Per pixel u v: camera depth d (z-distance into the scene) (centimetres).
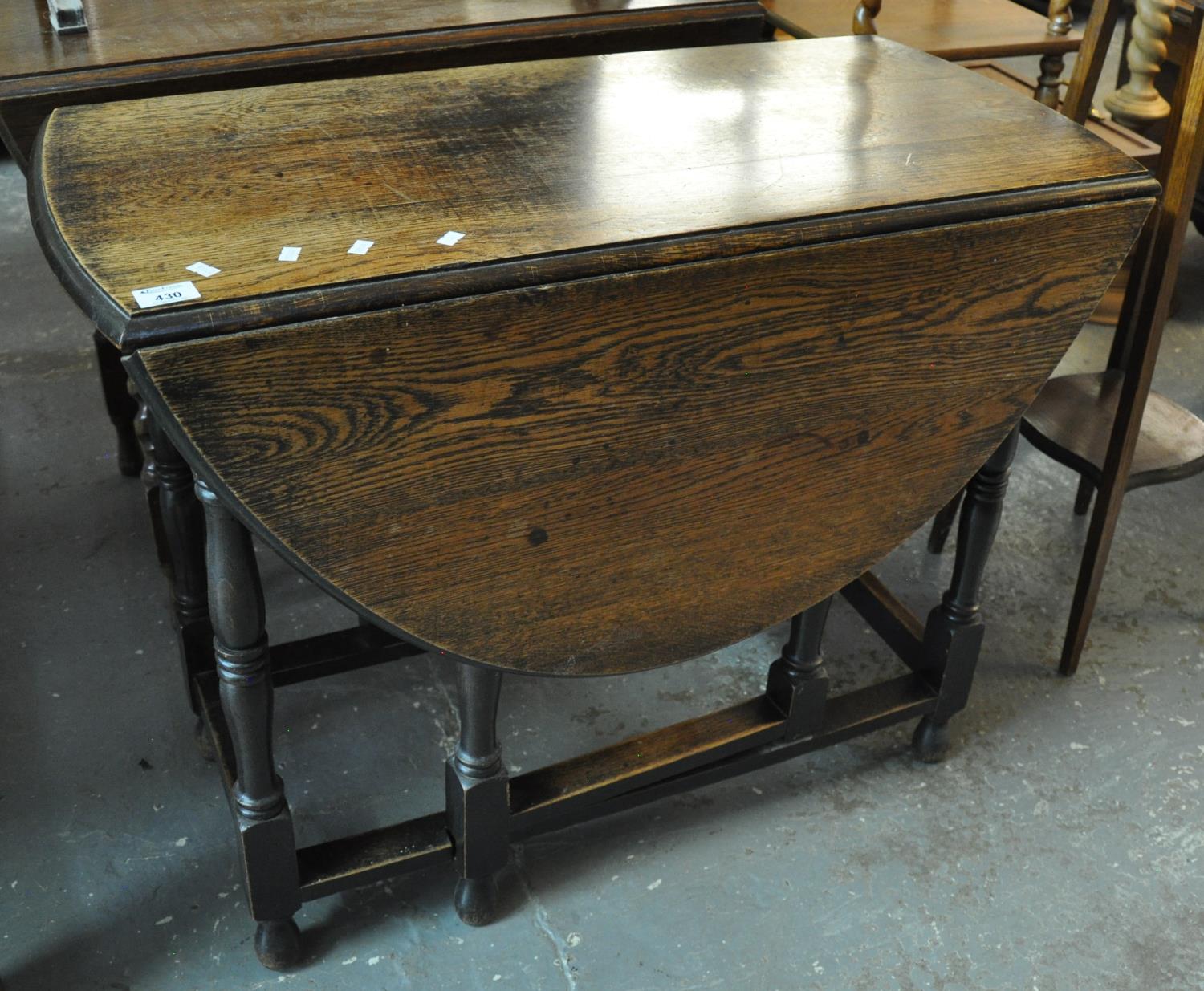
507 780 176
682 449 157
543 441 147
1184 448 232
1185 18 329
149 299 126
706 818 209
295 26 220
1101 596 264
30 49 204
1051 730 230
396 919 191
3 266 370
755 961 186
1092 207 165
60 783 211
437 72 192
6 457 292
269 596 256
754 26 247
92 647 240
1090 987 184
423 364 135
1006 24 341
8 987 177
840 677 241
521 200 152
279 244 139
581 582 161
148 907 190
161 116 171
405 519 144
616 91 189
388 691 234
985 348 171
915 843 206
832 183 161
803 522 173
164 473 193
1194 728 232
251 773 165
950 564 274
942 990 183
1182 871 203
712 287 146
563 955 186
